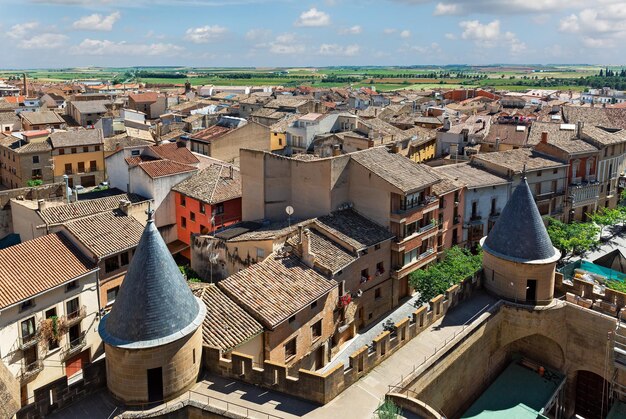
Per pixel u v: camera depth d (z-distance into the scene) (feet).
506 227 148.15
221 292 147.13
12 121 481.05
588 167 290.76
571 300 150.51
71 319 165.78
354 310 184.03
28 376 152.66
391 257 202.59
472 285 152.76
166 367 103.55
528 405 137.69
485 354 143.33
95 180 392.68
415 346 130.82
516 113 549.13
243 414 101.30
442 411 128.16
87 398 106.93
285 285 155.43
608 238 263.29
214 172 256.11
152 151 289.94
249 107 608.60
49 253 170.19
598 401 145.89
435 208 215.72
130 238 187.93
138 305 102.22
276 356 144.05
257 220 217.56
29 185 347.56
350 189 204.85
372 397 110.52
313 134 392.88
